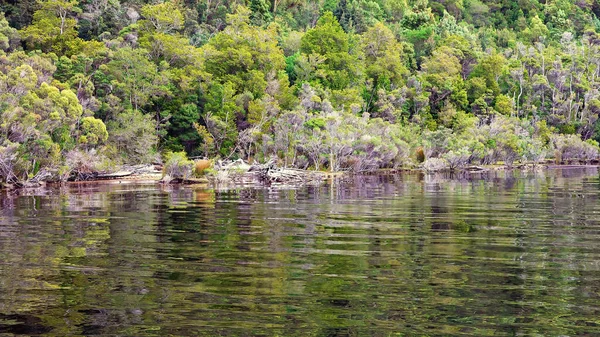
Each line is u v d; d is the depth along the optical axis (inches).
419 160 3024.1
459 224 870.4
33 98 1903.3
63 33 3115.2
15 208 1113.4
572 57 4803.2
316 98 2974.9
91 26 3666.3
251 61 3112.7
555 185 1808.6
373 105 3794.3
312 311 434.3
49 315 426.9
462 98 4074.8
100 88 2586.1
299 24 5241.1
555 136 3759.8
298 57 3592.5
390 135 2819.9
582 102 4512.8
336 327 402.9
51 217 964.6
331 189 1638.8
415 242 706.8
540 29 6402.6
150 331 396.2
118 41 3014.3
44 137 1850.4
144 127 2406.5
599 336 385.7
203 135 2647.6
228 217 960.9
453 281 515.2
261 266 572.7
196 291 483.8
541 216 972.6
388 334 391.2
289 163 2564.0
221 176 2014.0
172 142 2719.0
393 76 4018.2
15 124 1739.7
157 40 3004.4
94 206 1148.5
